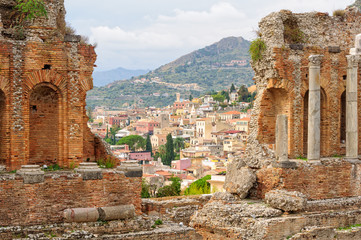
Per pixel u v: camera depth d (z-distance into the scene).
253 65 41.69
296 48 40.91
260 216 35.50
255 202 38.31
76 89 32.22
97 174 30.25
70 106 32.03
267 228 34.25
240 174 39.75
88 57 32.88
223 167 158.25
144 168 151.88
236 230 35.50
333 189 40.66
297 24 42.28
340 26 43.78
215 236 36.75
